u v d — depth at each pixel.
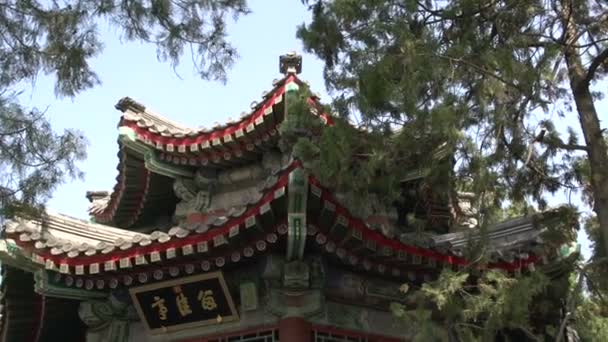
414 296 11.04
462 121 11.47
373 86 11.22
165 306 13.83
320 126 12.66
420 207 17.17
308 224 12.52
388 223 16.42
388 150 11.75
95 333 14.66
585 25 12.95
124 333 14.44
